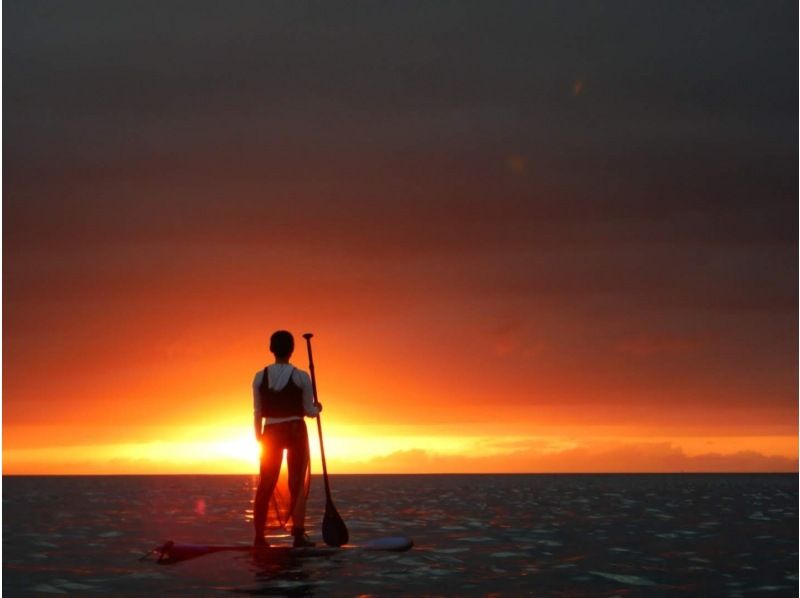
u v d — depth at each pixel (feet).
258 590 24.58
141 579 26.61
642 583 26.11
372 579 26.32
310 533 39.75
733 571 28.37
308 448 33.24
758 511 55.31
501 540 37.22
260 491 32.83
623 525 44.62
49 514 54.03
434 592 24.39
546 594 24.27
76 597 23.95
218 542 36.83
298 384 33.14
